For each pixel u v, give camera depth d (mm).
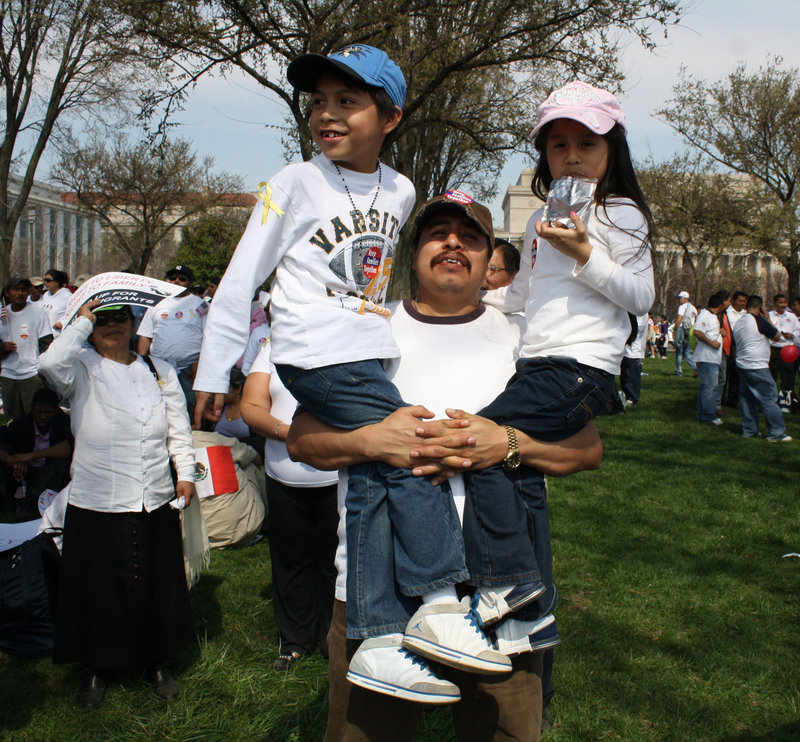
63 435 6668
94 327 3793
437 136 21062
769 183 27266
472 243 2232
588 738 3350
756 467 8547
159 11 11898
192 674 3898
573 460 2150
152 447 3748
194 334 8062
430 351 2227
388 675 1844
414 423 1982
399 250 16312
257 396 3789
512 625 2023
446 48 12453
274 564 4016
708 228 28312
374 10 11711
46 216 49406
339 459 2068
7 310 10016
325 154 2199
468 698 2088
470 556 1986
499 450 2008
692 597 4828
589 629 4383
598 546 5824
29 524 4840
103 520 3635
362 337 2088
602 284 2084
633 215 2270
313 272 2160
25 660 4094
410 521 1941
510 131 16938
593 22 12633
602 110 2264
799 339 14297
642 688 3748
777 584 5047
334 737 2160
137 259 32875
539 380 2084
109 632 3600
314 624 4074
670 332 32562
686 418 12172
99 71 17156
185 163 31609
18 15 17125
